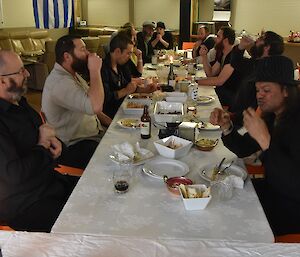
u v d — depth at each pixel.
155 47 6.77
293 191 1.52
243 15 9.40
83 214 1.30
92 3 10.88
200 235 1.19
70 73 2.48
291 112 1.57
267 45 2.82
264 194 1.79
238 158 1.85
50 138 1.89
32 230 1.64
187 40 8.48
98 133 2.72
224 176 1.60
